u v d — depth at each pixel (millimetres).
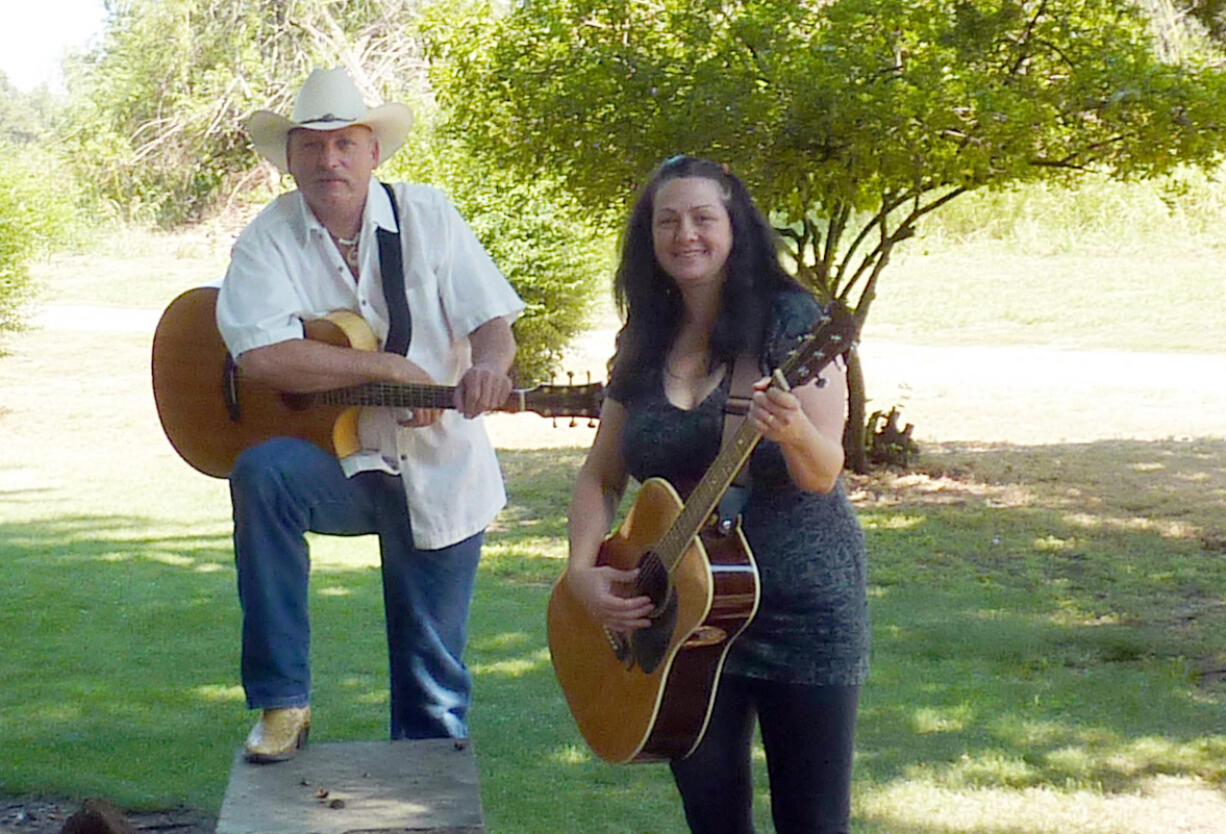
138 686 7090
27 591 9195
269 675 3658
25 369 20562
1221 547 9586
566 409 3754
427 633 4020
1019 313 22656
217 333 4066
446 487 3914
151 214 33594
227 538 11023
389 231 3857
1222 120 10516
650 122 10711
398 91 28125
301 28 30516
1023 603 8312
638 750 3393
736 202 3412
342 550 10383
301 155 3787
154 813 5445
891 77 10391
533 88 11227
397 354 3820
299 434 3910
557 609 3777
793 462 3127
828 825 3385
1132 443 13656
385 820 3283
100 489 13250
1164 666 7012
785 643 3334
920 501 11375
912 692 6617
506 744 6078
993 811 5219
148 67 33500
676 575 3330
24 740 6250
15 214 18281
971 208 27438
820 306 3420
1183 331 20906
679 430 3430
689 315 3508
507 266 16844
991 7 10609
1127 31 11148
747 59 10562
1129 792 5398
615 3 11094
